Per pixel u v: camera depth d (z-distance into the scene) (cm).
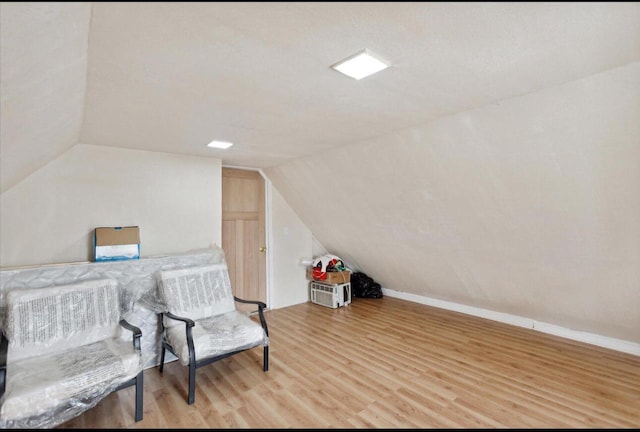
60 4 97
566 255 268
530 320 362
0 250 248
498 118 219
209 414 210
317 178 387
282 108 216
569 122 197
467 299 411
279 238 467
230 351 249
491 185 261
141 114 219
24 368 194
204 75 167
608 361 278
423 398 224
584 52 152
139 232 311
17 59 108
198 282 295
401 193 327
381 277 504
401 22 127
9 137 161
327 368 273
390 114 230
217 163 371
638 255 230
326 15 122
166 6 112
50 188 269
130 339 271
